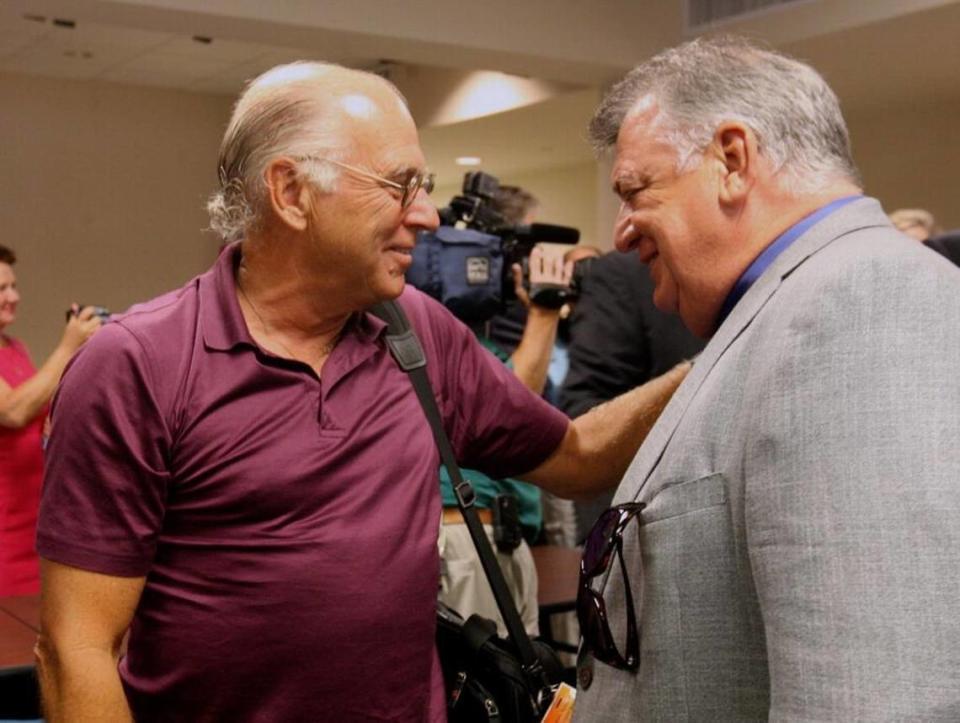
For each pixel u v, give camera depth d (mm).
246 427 1283
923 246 1008
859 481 884
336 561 1288
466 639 1452
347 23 5004
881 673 850
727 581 1027
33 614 2525
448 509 2314
